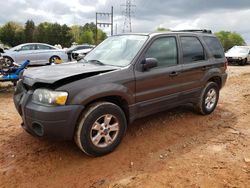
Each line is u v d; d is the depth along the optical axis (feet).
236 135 18.03
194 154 15.21
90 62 17.37
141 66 16.03
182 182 12.49
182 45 18.94
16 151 15.23
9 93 29.45
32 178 12.92
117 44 17.94
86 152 14.07
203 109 21.20
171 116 21.12
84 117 13.69
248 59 72.90
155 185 12.25
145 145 16.17
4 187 12.28
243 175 13.08
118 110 14.80
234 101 26.99
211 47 21.63
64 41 300.40
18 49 55.72
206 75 20.61
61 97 13.01
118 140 15.11
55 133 13.17
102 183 12.48
